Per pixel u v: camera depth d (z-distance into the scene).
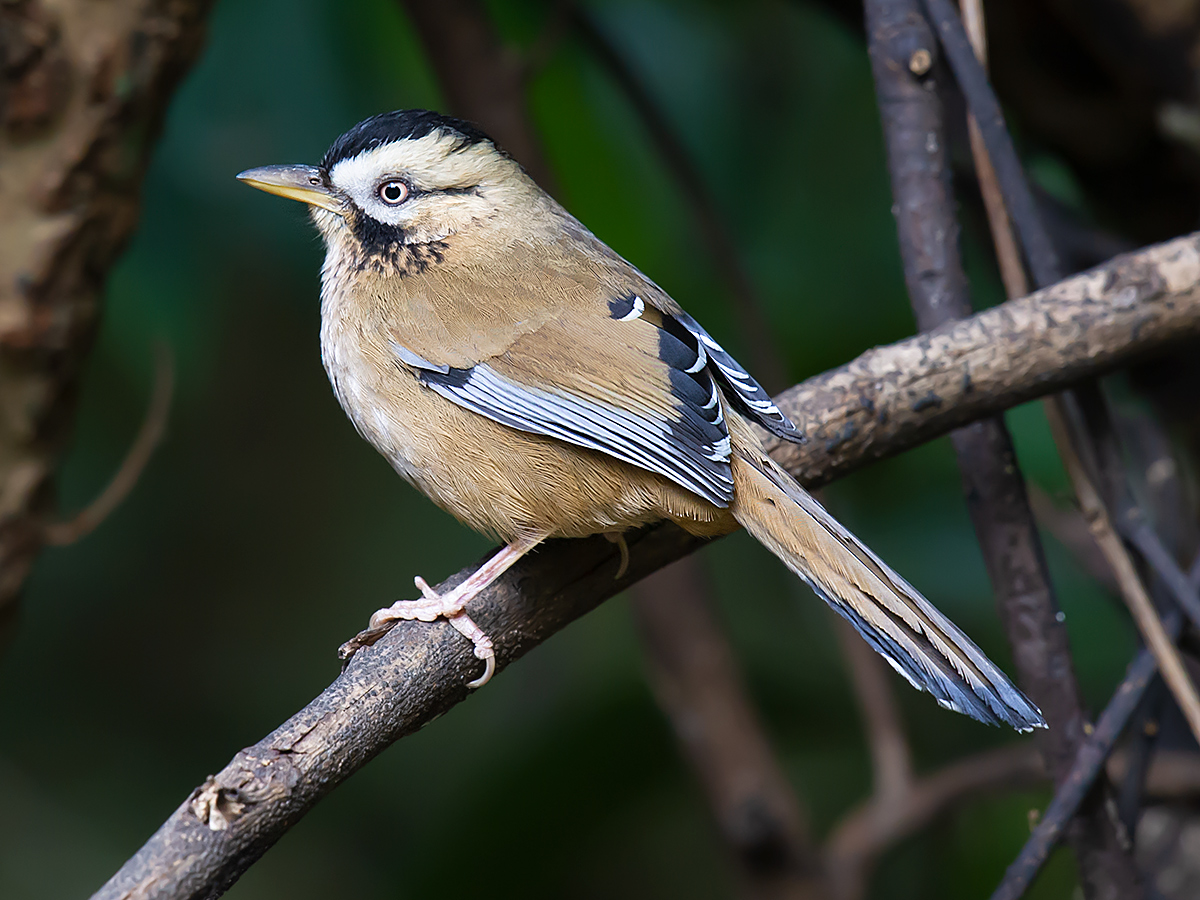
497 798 11.72
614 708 11.85
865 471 11.79
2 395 7.90
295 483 15.06
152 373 10.81
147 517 14.70
